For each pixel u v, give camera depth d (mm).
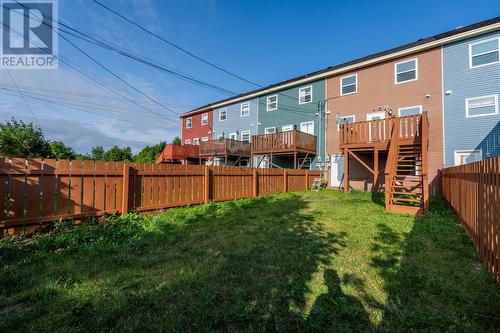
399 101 12906
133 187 6121
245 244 4066
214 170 8430
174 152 22000
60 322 2047
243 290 2584
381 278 2891
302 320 2104
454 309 2289
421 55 12281
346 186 12070
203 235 4547
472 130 10820
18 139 14914
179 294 2494
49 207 4688
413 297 2492
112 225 4949
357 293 2564
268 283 2742
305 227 5164
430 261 3395
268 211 6891
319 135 16312
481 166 3600
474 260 3457
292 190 12883
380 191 13047
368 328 2033
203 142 19781
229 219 5852
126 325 2016
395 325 2076
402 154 10469
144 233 4535
